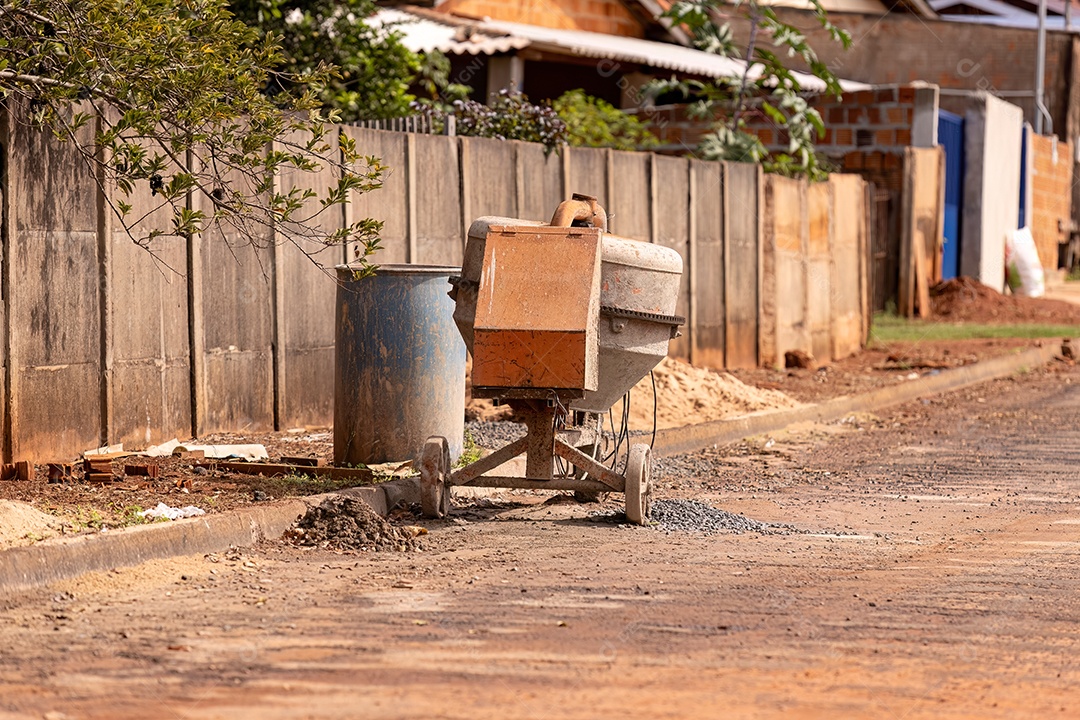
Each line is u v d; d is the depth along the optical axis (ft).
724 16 230.48
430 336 69.21
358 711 34.12
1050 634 42.93
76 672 37.11
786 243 134.10
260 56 62.34
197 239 76.02
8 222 64.13
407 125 97.09
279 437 79.61
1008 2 315.99
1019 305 191.52
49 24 59.82
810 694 36.24
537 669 37.99
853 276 149.59
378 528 56.85
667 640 41.34
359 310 68.95
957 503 70.03
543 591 47.93
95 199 69.46
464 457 71.92
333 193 62.95
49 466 61.98
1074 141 269.23
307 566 51.98
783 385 118.21
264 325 81.10
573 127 152.15
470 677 37.09
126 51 57.00
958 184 206.69
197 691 35.58
